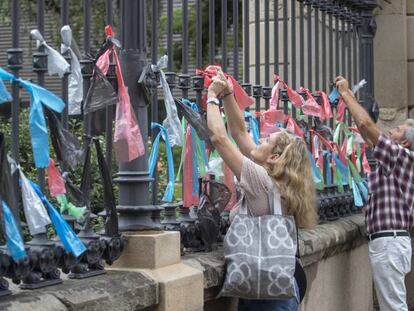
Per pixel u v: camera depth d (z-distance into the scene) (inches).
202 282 192.9
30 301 149.3
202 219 215.6
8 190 146.0
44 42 160.2
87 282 167.5
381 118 393.4
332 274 301.6
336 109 317.4
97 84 173.5
